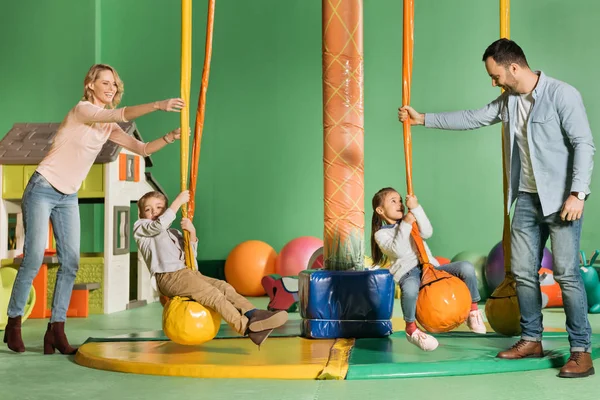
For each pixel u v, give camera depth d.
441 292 3.57
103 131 4.10
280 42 8.41
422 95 8.10
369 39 8.23
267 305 6.90
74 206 4.16
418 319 3.63
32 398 3.01
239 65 8.46
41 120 8.34
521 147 3.51
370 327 4.37
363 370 3.33
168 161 8.51
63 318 4.16
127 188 6.73
